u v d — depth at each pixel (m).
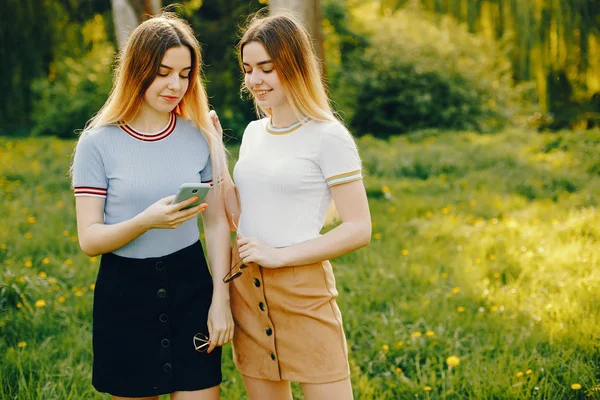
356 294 4.14
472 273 4.44
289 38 2.06
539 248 4.88
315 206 2.11
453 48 16.95
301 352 2.10
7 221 6.00
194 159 2.19
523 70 13.33
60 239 5.41
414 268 4.57
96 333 2.15
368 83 16.48
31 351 3.22
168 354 2.12
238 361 2.27
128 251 2.12
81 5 15.09
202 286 2.19
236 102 15.41
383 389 3.02
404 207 6.82
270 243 2.12
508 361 3.12
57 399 2.80
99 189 2.08
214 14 15.98
